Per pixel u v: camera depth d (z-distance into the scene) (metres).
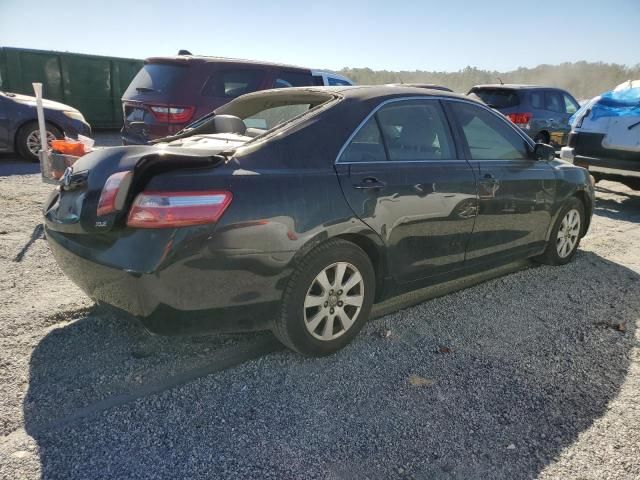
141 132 7.21
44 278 4.29
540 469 2.44
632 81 8.70
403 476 2.36
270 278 2.91
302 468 2.38
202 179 2.73
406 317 4.00
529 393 3.03
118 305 2.82
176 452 2.43
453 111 4.05
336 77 9.20
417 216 3.56
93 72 14.84
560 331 3.85
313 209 3.00
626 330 3.90
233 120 4.30
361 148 3.37
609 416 2.85
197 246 2.67
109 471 2.29
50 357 3.18
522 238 4.63
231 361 3.25
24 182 7.86
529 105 12.05
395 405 2.86
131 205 2.66
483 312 4.14
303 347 3.17
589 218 5.52
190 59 7.30
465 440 2.61
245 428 2.62
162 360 3.22
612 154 8.42
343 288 3.27
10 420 2.59
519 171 4.43
